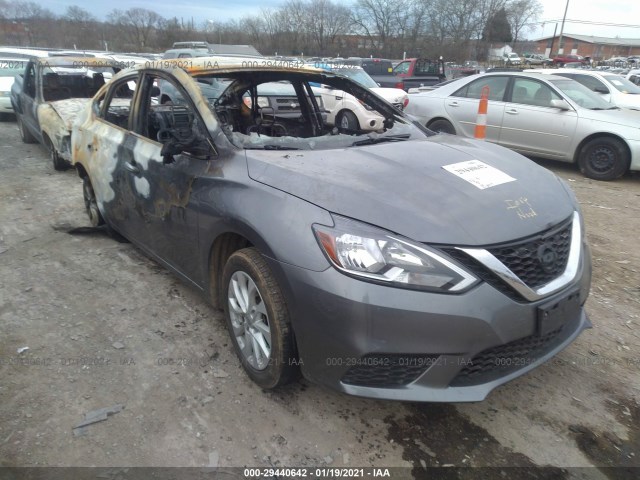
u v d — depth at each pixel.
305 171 2.47
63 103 7.24
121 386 2.67
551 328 2.24
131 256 4.32
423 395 2.12
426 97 9.23
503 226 2.22
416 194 2.32
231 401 2.59
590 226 5.41
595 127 7.37
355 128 4.16
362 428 2.44
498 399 2.67
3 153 8.51
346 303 2.05
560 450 2.34
